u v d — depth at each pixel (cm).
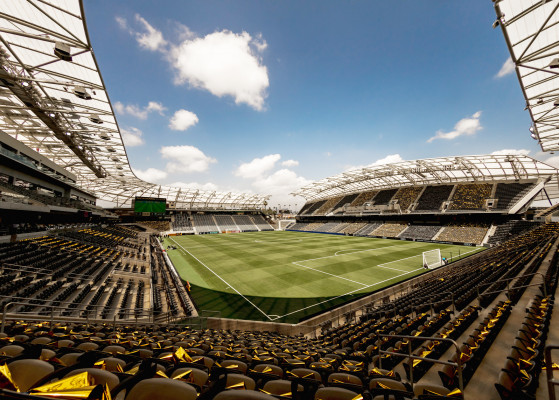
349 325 1393
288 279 2542
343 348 891
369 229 6881
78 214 3394
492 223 4988
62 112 1997
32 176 2734
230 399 170
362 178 6681
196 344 706
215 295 2127
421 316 1144
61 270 1794
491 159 4331
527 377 417
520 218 4950
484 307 1048
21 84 1584
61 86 1798
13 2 1160
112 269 2284
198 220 8719
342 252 4012
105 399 186
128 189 6706
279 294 2131
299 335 1453
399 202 6694
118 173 4688
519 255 1928
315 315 1722
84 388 186
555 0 1173
